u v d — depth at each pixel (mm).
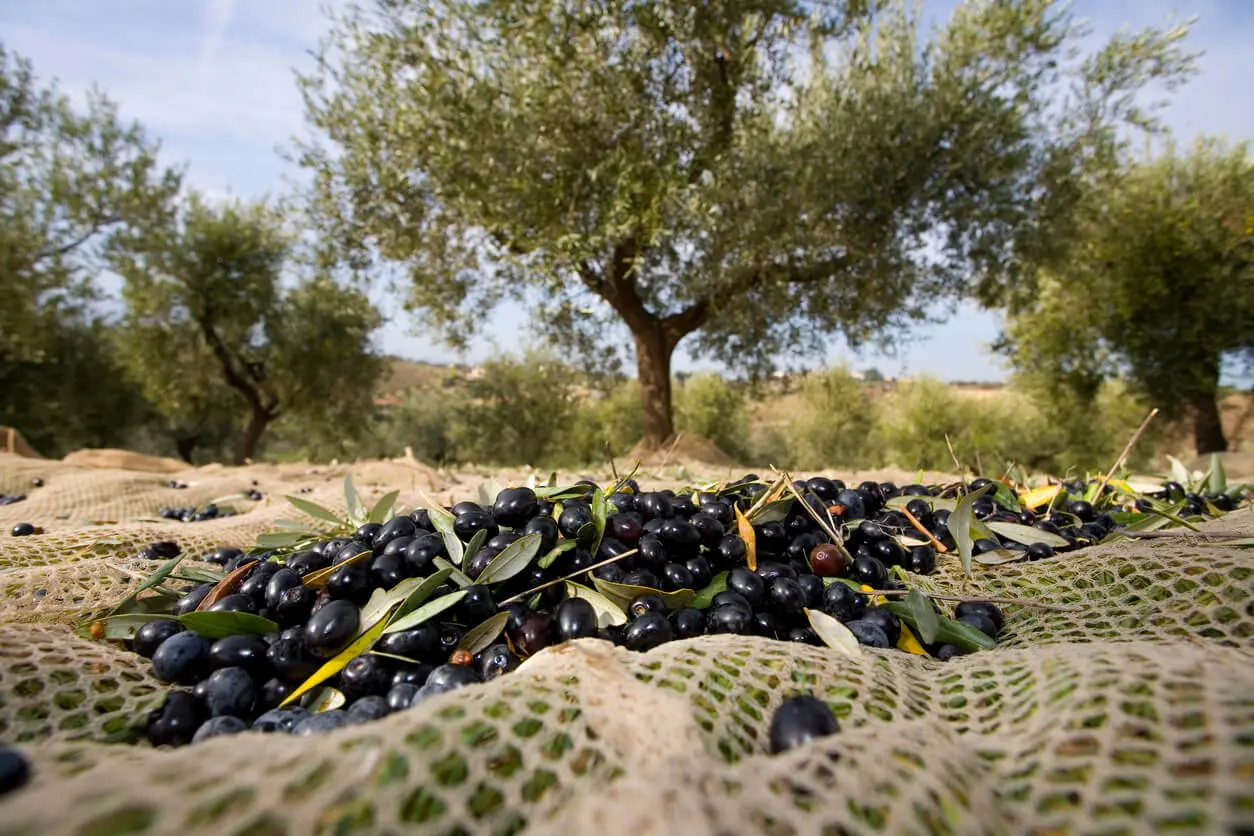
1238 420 17844
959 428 22391
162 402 18906
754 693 1159
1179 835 728
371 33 9727
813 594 1692
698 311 12086
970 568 1956
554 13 8922
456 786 823
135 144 15922
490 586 1614
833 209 9883
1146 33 10789
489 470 7258
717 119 10141
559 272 9656
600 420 26156
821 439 26578
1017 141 10555
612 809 716
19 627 1417
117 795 670
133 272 16359
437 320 12500
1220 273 13680
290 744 813
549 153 9344
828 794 785
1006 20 10266
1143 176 15055
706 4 9562
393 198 10680
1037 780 893
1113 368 16594
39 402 18688
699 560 1733
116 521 3426
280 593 1533
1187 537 1886
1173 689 956
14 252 14109
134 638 1518
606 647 1183
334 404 20391
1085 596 1755
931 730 991
